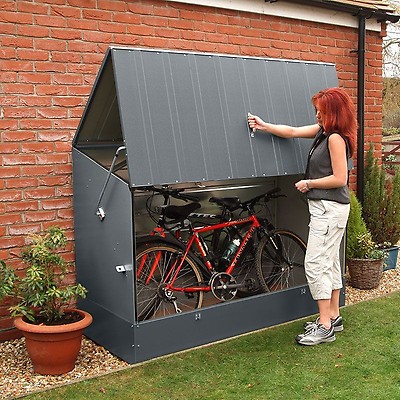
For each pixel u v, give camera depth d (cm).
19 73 468
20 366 428
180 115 431
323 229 457
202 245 514
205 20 571
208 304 533
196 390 380
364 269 621
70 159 495
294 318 522
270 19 620
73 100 496
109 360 438
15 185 471
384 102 1711
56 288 421
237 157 456
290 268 569
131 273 418
